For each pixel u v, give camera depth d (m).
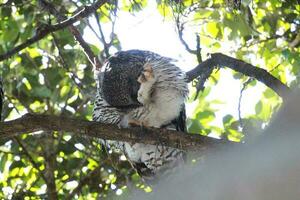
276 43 12.98
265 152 5.52
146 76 9.29
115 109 9.41
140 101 9.36
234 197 5.28
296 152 5.34
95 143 13.34
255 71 9.69
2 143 13.29
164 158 10.78
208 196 5.53
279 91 9.42
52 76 14.04
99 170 13.23
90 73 13.73
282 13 12.55
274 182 5.16
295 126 5.72
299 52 12.49
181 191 6.18
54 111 14.53
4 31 14.13
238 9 10.29
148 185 11.12
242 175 5.33
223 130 13.44
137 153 10.91
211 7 11.63
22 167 13.67
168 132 8.34
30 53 14.44
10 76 14.04
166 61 9.73
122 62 9.38
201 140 8.19
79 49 13.66
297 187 5.06
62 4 11.79
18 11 13.17
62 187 13.09
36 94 13.97
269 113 13.16
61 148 13.34
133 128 8.41
